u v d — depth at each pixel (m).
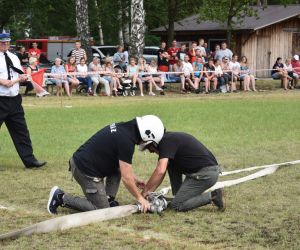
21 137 8.88
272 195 7.29
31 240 5.46
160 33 35.59
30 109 17.06
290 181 8.09
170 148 6.28
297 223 6.08
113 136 6.14
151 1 35.53
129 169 6.13
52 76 21.16
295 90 26.03
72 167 6.32
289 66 26.69
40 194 7.35
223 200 6.87
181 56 24.22
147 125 6.15
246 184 7.90
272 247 5.35
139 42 25.30
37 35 44.38
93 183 6.28
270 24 32.88
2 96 8.66
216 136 12.07
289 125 13.92
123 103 19.19
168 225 6.02
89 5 38.97
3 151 10.46
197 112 16.53
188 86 23.91
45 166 9.09
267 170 8.67
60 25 44.47
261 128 13.34
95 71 22.06
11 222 6.10
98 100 20.22
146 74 22.75
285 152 10.40
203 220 6.19
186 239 5.57
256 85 28.02
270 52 33.91
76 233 5.69
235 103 19.50
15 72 8.80
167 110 16.98
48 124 13.74
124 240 5.47
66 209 6.64
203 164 6.39
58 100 20.03
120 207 6.30
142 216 6.30
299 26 34.41
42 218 6.25
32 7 41.03
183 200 6.48
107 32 43.19
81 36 26.94
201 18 30.83
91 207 6.33
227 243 5.46
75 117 15.11
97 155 6.21
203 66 24.19
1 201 7.00
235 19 33.62
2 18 41.06
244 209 6.62
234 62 24.86
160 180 6.34
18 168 8.97
